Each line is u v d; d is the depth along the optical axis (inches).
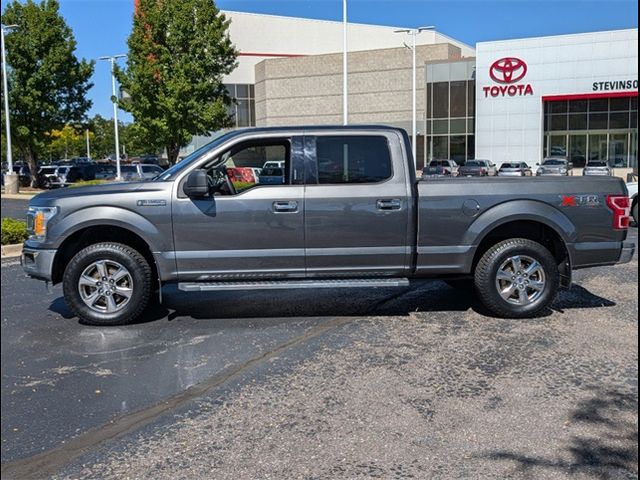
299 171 263.4
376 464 147.2
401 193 263.3
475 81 1920.5
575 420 169.5
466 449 154.0
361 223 262.7
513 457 149.7
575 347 231.9
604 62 1733.5
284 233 261.0
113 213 259.0
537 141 1831.9
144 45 1216.8
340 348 233.8
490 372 206.5
